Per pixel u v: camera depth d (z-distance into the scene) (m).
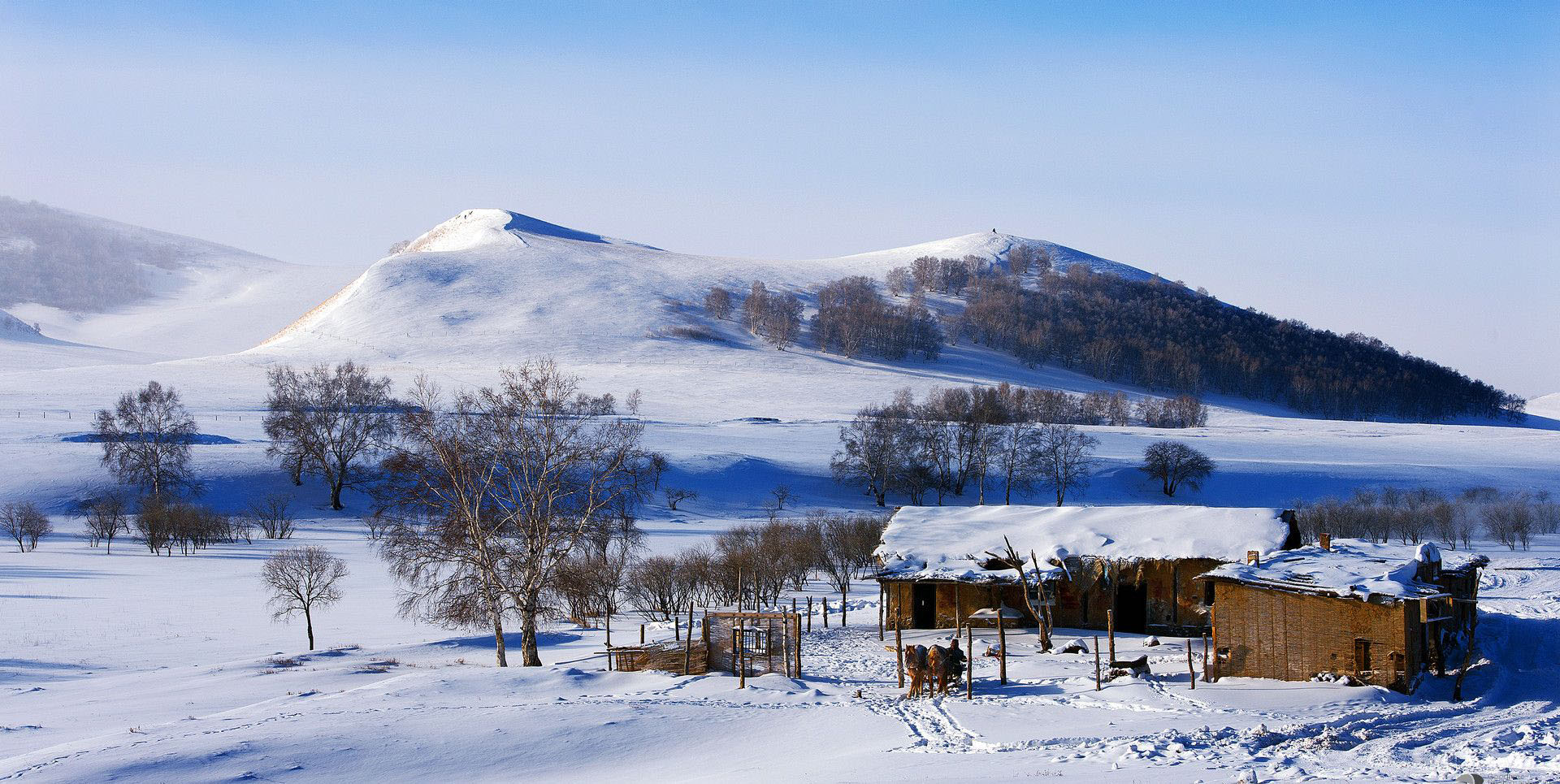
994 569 51.44
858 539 81.69
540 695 35.06
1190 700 32.53
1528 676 36.50
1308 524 101.69
